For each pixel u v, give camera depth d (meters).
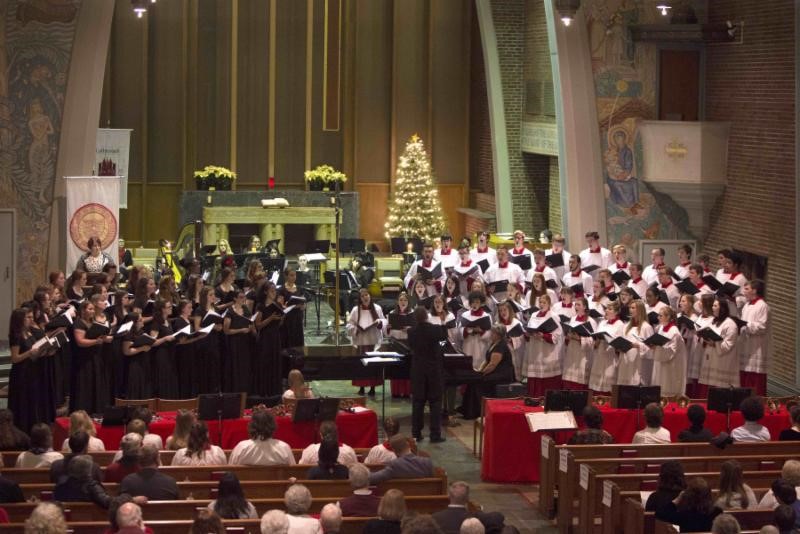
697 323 18.23
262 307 17.70
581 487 12.22
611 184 23.58
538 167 30.61
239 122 32.88
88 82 21.42
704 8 23.41
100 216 21.34
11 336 15.49
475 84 33.59
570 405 14.49
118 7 31.59
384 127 33.62
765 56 21.48
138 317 16.30
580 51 23.11
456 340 19.16
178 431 12.39
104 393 16.20
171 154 32.53
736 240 22.61
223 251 25.72
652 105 23.48
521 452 15.00
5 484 10.20
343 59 33.12
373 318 19.17
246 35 32.66
